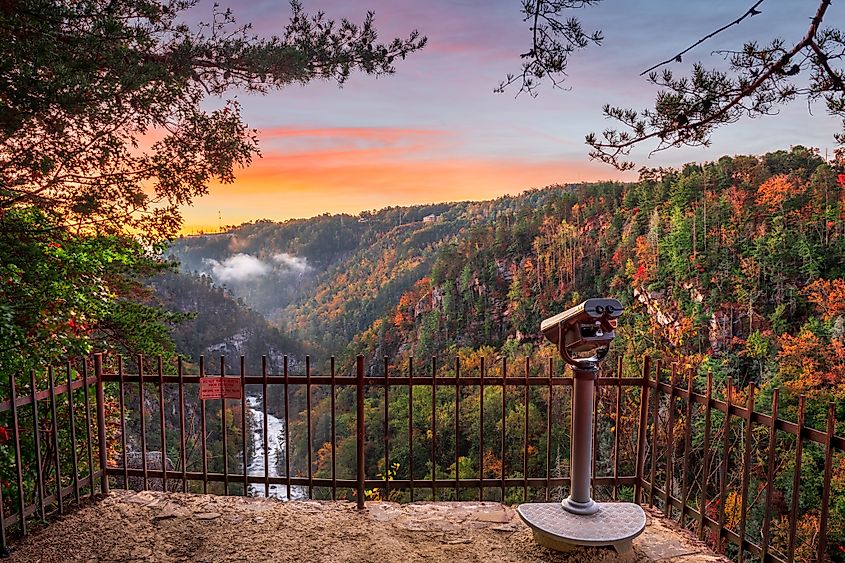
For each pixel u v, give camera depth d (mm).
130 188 5109
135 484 7086
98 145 4758
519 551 2936
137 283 9867
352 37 4754
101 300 5754
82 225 5289
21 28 3859
